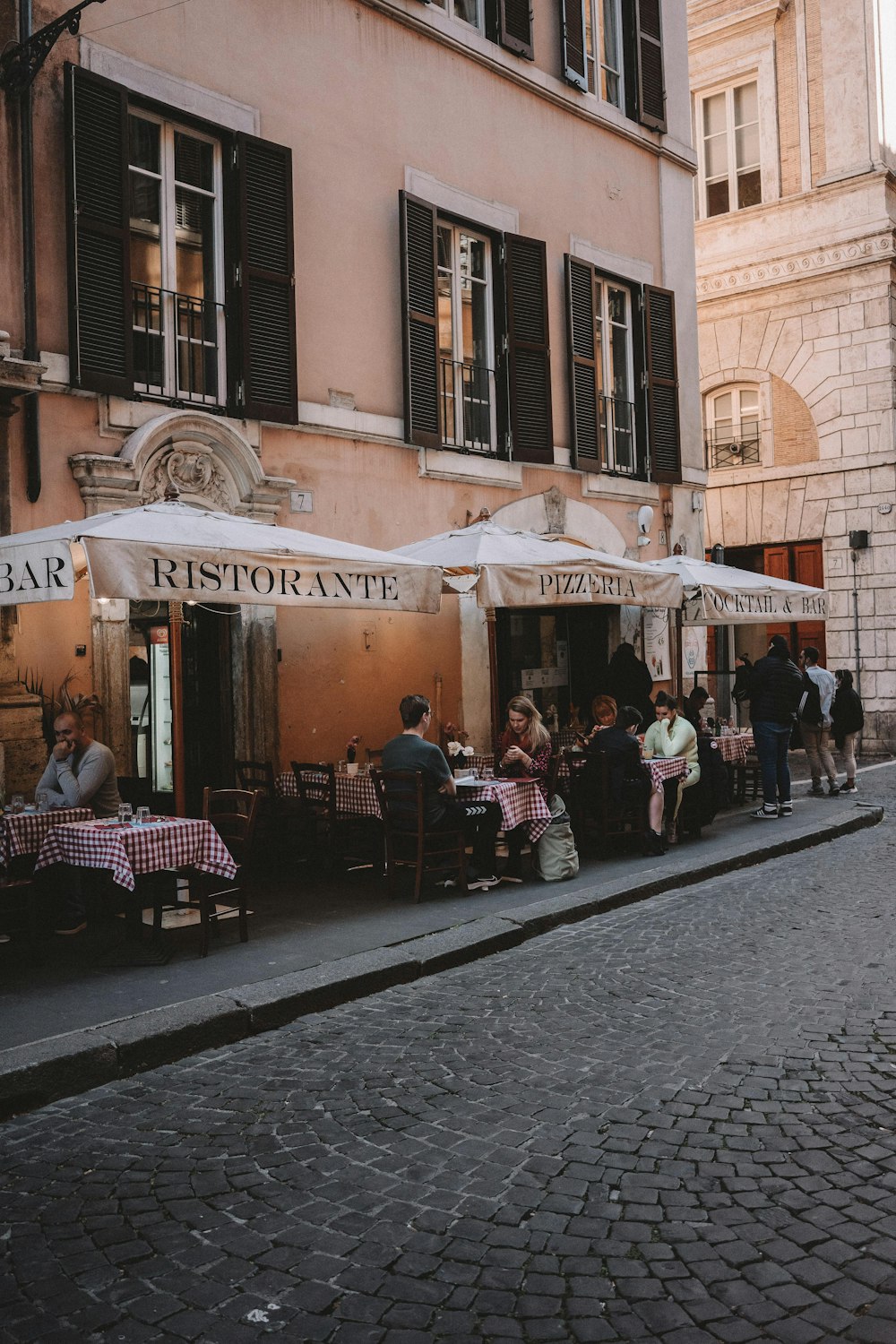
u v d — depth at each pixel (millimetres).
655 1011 5445
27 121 8164
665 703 10461
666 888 8461
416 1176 3750
